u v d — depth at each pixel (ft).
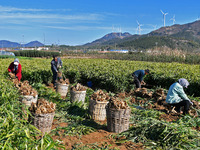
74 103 25.48
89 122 20.98
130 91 37.42
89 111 22.47
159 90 31.63
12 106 17.10
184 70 44.70
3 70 41.86
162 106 28.53
